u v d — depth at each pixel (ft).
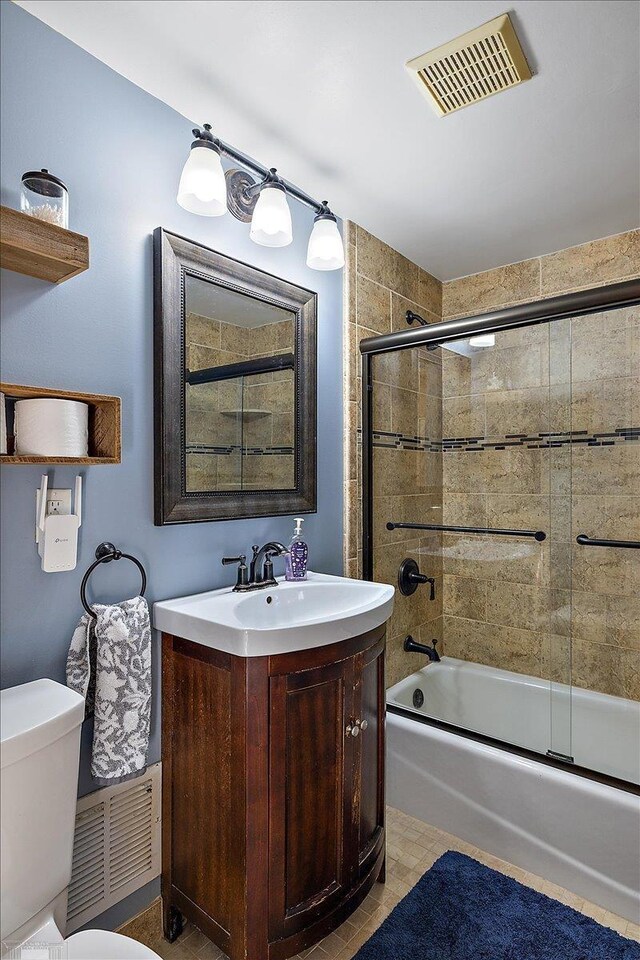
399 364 8.23
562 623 7.52
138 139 4.91
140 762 4.52
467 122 5.42
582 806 5.61
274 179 5.53
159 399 5.04
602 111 5.26
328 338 7.30
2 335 4.02
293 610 5.77
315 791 4.62
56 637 4.36
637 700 6.97
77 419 4.17
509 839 6.08
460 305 9.62
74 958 3.30
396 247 8.41
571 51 4.52
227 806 4.42
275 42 4.42
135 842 4.86
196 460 5.42
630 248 7.86
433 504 8.57
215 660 4.50
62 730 3.67
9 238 3.59
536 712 7.69
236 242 5.94
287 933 4.43
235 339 5.83
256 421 6.11
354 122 5.43
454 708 8.36
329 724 4.70
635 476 6.81
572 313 6.72
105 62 4.62
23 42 4.10
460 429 8.18
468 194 6.84
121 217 4.78
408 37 4.38
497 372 7.75
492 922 5.16
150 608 5.05
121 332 4.79
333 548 7.43
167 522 5.08
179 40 4.38
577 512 7.33
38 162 4.19
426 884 5.65
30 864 3.50
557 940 4.95
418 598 8.39
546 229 7.82
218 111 5.26
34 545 4.22
